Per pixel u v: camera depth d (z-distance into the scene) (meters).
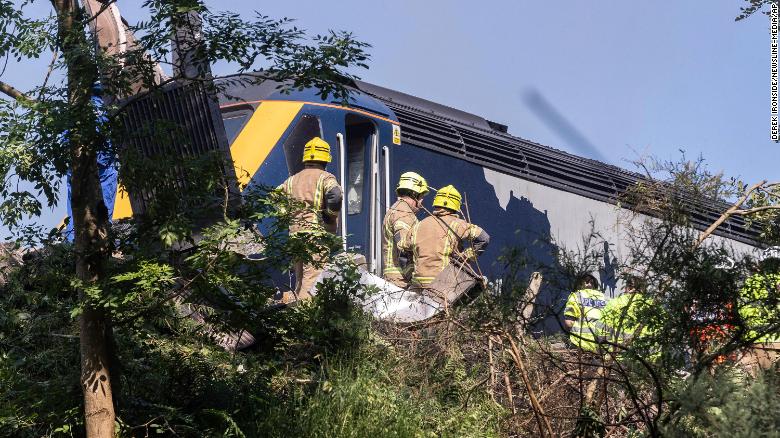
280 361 12.94
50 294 11.41
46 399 11.55
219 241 10.40
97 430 10.56
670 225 11.38
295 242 11.12
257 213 10.98
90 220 10.73
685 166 11.97
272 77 11.02
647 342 10.83
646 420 10.30
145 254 10.68
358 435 11.98
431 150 22.72
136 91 11.51
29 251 12.83
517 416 12.47
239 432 11.39
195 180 10.84
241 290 11.36
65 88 10.52
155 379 12.24
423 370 13.47
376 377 13.00
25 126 10.11
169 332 13.49
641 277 11.24
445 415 12.77
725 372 9.48
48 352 12.55
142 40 10.60
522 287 11.54
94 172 10.80
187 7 10.27
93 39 10.74
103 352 10.68
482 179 23.84
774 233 12.10
